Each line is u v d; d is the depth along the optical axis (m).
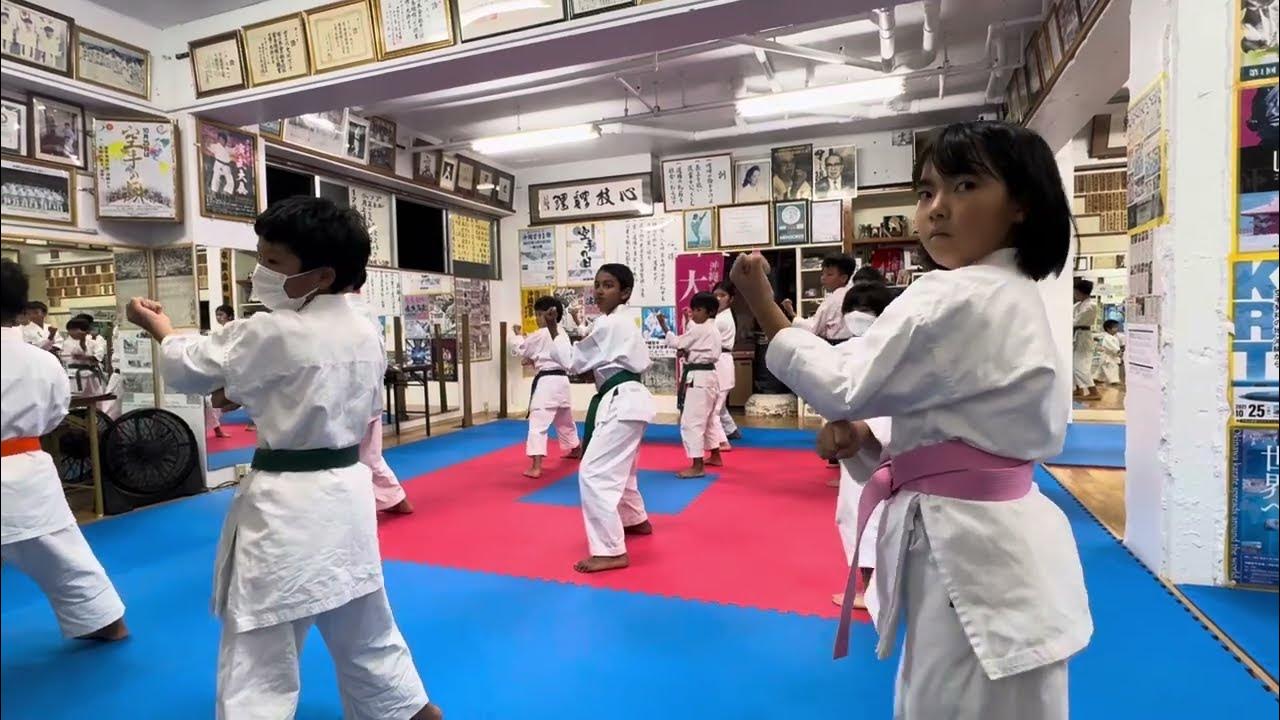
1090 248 8.58
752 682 2.10
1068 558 0.99
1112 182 8.30
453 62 3.75
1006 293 0.94
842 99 5.84
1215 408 2.73
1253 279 2.65
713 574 3.00
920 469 1.00
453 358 8.00
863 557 2.54
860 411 0.98
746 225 7.96
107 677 2.16
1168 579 2.83
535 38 3.51
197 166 4.68
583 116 7.16
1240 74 2.62
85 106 4.40
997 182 0.97
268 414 1.50
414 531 3.74
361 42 3.94
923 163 1.06
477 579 2.98
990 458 0.96
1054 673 0.95
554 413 5.28
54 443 4.33
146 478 4.48
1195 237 2.72
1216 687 2.01
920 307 0.94
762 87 6.52
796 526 3.70
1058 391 0.95
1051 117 5.21
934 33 4.97
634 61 5.77
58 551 2.23
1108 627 2.40
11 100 4.02
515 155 8.42
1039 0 4.90
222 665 1.46
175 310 4.73
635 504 3.53
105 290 4.65
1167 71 2.80
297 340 1.49
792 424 7.40
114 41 4.36
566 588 2.87
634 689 2.07
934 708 0.98
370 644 1.66
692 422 4.94
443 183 7.62
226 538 1.53
